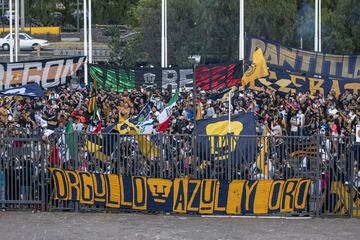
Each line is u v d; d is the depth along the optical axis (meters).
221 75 48.06
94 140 29.55
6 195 30.03
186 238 26.17
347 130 40.16
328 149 28.83
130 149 29.42
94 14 147.00
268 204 29.03
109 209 29.73
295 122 43.34
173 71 48.75
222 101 46.25
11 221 28.45
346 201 29.02
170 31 98.00
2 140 29.72
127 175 29.47
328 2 111.31
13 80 47.22
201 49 96.81
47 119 42.59
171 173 29.31
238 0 95.88
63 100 49.44
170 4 98.31
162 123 35.97
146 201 29.47
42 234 26.64
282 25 100.38
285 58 45.72
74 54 114.12
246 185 28.98
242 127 29.58
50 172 29.81
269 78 46.25
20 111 45.56
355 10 101.50
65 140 29.72
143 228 27.48
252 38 45.91
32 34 128.38
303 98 45.12
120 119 42.00
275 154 28.91
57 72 47.78
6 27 146.12
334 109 43.91
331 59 45.38
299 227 27.67
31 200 30.00
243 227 27.67
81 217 29.09
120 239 26.03
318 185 28.91
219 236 26.42
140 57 101.75
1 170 29.84
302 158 28.94
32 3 153.12
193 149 29.09
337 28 101.62
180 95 47.97
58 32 135.38
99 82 49.47
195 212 29.28
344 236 26.42
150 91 48.53
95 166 29.62
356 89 46.00
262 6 98.62
